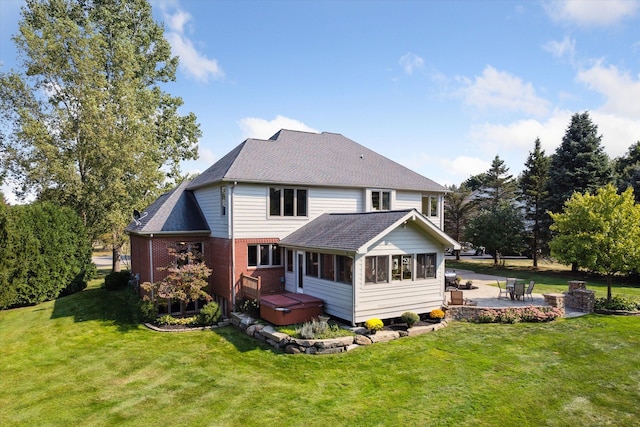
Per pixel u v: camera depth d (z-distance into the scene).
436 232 15.48
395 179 23.02
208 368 11.73
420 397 9.32
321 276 15.99
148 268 18.83
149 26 34.66
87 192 27.38
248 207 17.98
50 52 26.36
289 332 13.76
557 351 12.16
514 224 32.62
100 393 10.18
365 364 11.55
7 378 11.38
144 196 30.25
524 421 8.08
